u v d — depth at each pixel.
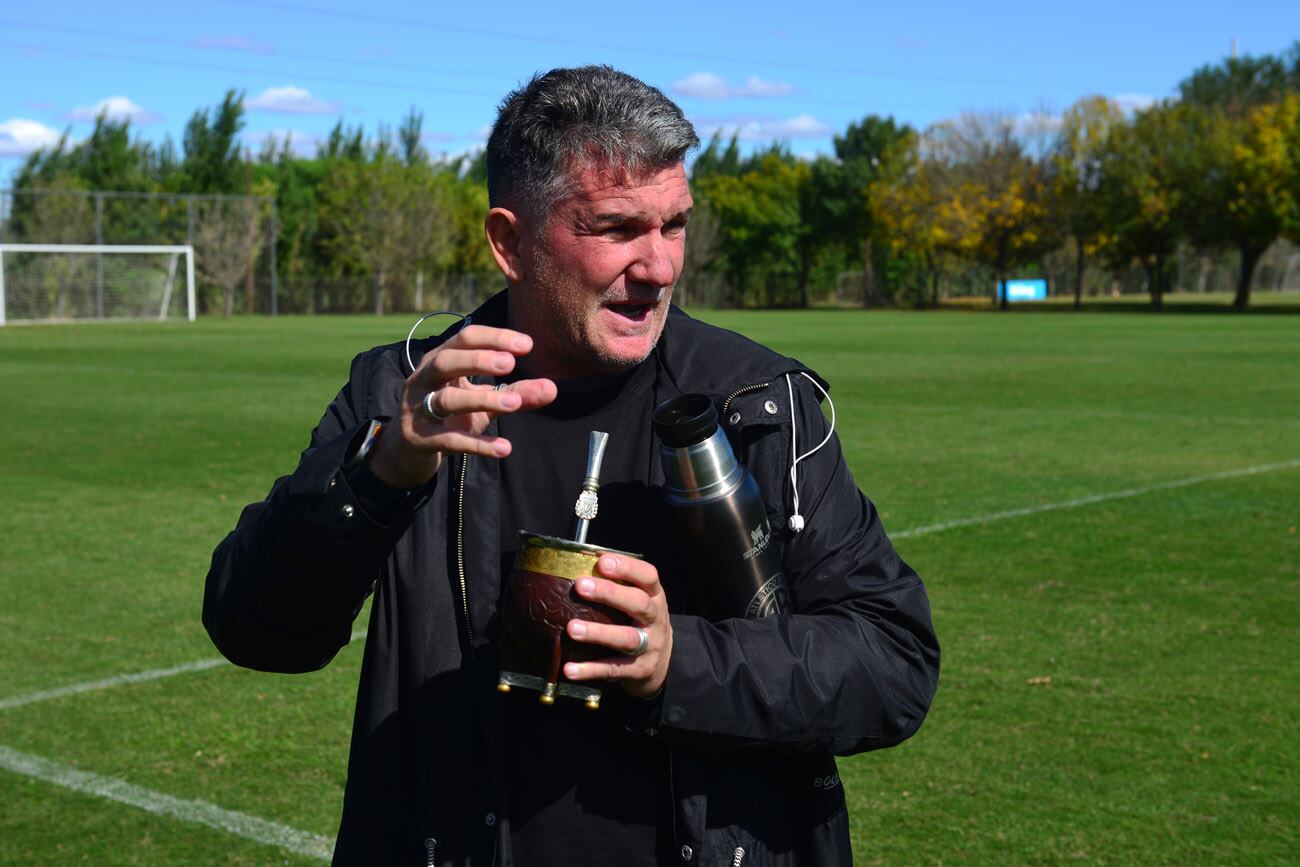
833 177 70.25
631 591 1.61
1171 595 6.95
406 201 59.03
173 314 51.91
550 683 1.63
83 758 4.87
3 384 20.48
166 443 13.48
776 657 1.74
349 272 61.50
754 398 1.91
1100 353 27.03
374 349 2.10
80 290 49.03
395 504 1.72
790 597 1.89
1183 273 86.75
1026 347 29.36
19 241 49.91
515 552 1.94
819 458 1.93
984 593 7.02
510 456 1.97
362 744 1.91
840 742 1.81
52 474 11.47
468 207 63.22
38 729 5.16
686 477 1.79
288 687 5.66
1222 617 6.52
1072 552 8.00
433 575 1.90
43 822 4.32
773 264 72.25
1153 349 28.34
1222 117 58.91
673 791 1.82
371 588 1.85
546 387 1.59
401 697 1.91
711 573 1.80
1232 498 9.80
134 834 4.23
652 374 1.98
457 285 62.53
